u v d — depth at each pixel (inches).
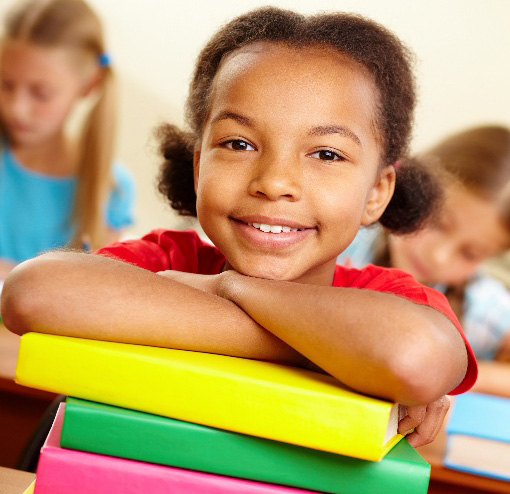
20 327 30.7
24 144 114.2
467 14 126.1
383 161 43.8
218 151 38.5
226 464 26.9
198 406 26.8
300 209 37.4
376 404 26.0
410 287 42.8
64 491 26.9
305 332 29.8
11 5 123.2
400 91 44.7
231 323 32.1
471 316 98.7
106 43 120.4
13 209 114.0
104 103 115.8
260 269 38.4
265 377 27.4
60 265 31.3
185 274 39.1
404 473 26.6
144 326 30.8
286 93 37.4
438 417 38.2
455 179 81.2
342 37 40.0
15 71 111.7
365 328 28.0
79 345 27.6
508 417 59.7
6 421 71.1
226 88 38.6
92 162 115.3
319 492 26.9
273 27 39.8
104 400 27.5
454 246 94.1
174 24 131.3
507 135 94.3
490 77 127.3
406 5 126.4
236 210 38.0
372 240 94.5
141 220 133.5
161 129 56.2
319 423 26.0
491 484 52.7
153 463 27.1
